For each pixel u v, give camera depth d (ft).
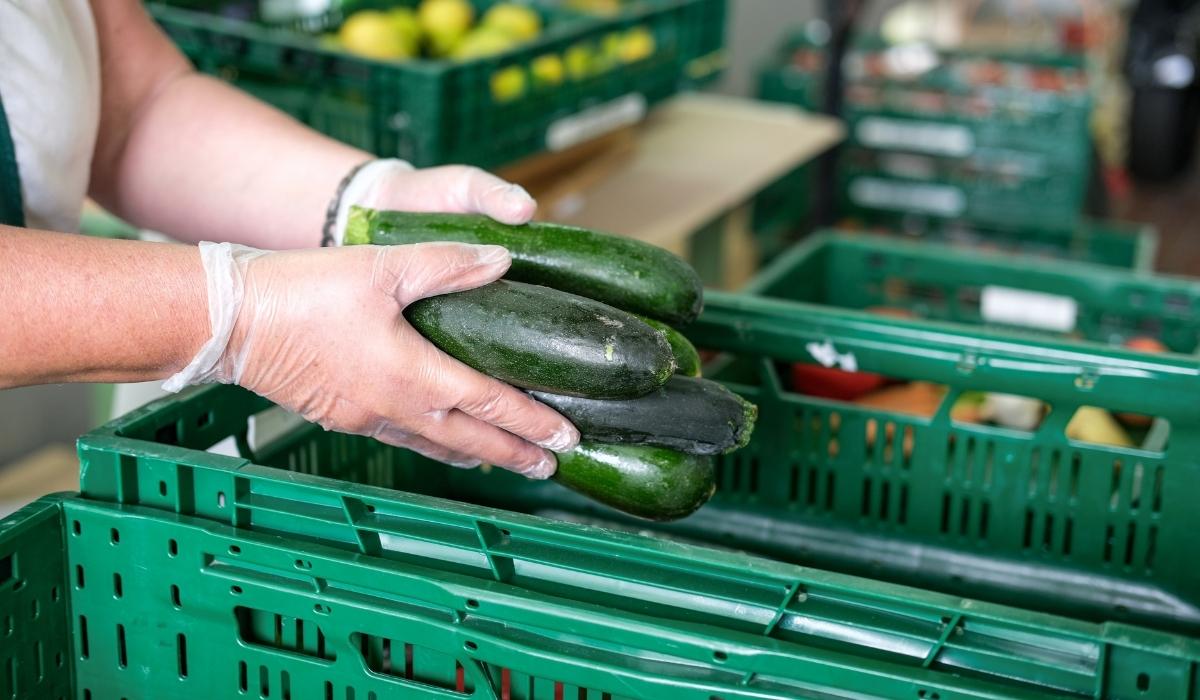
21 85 4.02
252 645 3.36
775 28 16.17
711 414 3.47
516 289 3.41
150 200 4.73
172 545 3.34
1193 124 17.93
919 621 2.89
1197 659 2.65
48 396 8.54
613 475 3.54
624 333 3.28
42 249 3.16
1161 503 4.51
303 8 8.40
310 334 3.33
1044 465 4.63
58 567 3.41
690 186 8.72
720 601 3.01
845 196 12.17
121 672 3.49
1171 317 6.15
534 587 3.16
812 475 4.97
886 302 6.73
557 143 8.15
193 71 4.91
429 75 6.78
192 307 3.26
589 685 3.04
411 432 3.60
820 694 2.89
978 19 14.53
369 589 3.20
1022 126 11.38
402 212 3.97
